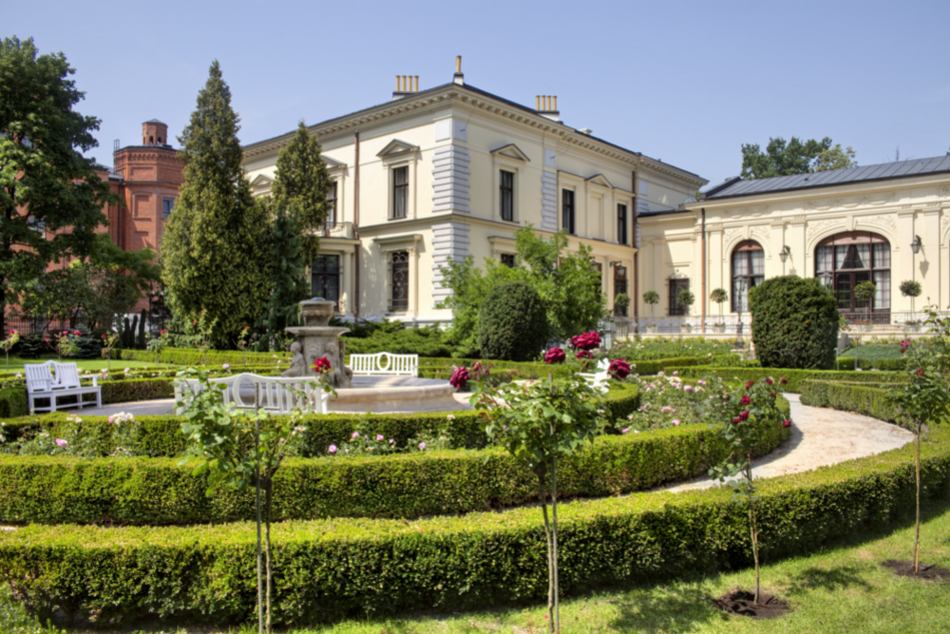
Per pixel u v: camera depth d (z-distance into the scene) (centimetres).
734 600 429
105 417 725
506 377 1428
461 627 391
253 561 391
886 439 957
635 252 3381
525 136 2727
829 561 495
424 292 2473
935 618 397
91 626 395
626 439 670
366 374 1380
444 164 2409
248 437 567
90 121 2531
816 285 1573
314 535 405
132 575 388
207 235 2198
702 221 3072
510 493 594
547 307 1997
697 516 469
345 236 2662
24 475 552
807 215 2781
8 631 337
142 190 3769
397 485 562
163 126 4122
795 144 5422
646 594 438
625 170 3356
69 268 2581
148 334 2762
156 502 549
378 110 2566
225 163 2295
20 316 2680
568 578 431
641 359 2019
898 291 2577
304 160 2502
